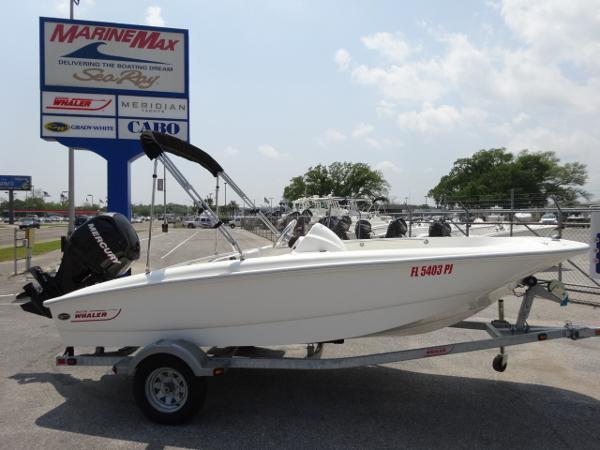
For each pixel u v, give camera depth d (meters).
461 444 3.19
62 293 4.22
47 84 9.93
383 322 3.51
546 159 69.62
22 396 4.04
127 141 10.26
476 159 75.62
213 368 3.38
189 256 16.17
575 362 4.83
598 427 3.43
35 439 3.27
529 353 5.12
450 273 3.41
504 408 3.77
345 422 3.54
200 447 3.15
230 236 3.72
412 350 3.57
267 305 3.45
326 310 3.46
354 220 17.17
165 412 3.47
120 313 3.62
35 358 5.06
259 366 3.54
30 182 76.56
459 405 3.83
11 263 13.55
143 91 10.27
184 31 10.38
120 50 10.16
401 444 3.19
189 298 3.49
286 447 3.15
